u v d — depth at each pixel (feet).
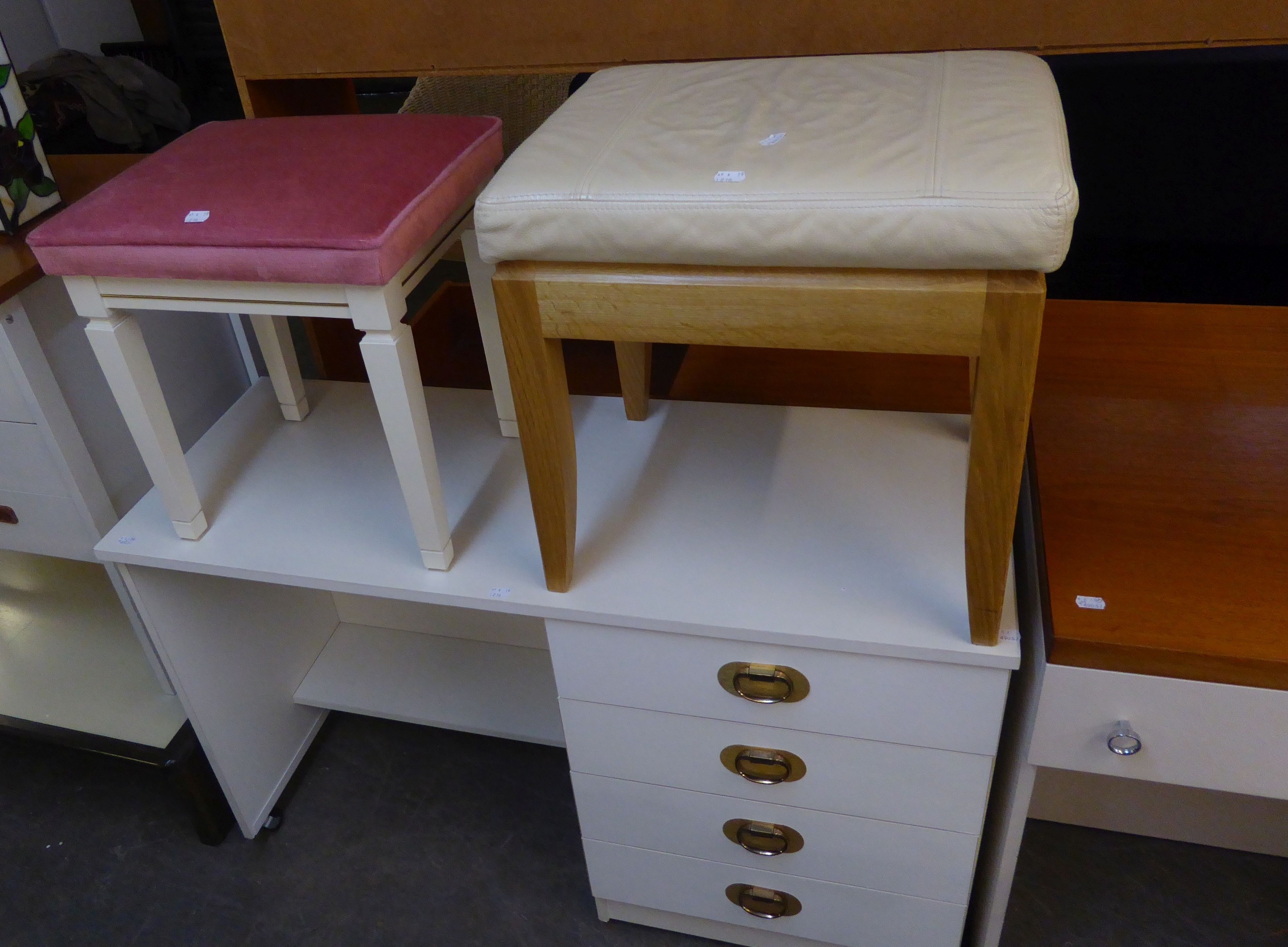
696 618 2.89
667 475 3.46
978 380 2.33
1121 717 2.68
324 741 4.82
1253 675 2.48
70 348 3.68
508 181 2.46
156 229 2.72
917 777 3.05
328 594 4.79
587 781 3.50
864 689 2.90
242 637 4.19
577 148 2.54
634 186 2.35
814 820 3.31
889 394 4.11
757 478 3.42
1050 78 2.67
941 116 2.42
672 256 2.39
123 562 3.43
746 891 3.62
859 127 2.43
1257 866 4.02
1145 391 3.44
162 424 3.18
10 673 4.51
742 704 3.07
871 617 2.84
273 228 2.66
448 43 3.83
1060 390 3.47
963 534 3.12
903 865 3.31
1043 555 2.84
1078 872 4.03
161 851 4.36
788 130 2.46
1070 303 3.93
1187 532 2.87
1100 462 3.14
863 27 3.49
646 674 3.10
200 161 3.06
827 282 2.33
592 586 3.04
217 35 11.25
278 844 4.37
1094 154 4.37
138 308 2.94
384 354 2.79
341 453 3.79
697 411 3.77
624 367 3.55
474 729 4.34
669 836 3.56
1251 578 2.70
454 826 4.39
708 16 3.58
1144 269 4.60
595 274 2.48
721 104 2.67
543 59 3.81
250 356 4.57
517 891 4.13
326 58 3.96
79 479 3.76
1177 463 3.12
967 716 2.85
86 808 4.55
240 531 3.45
